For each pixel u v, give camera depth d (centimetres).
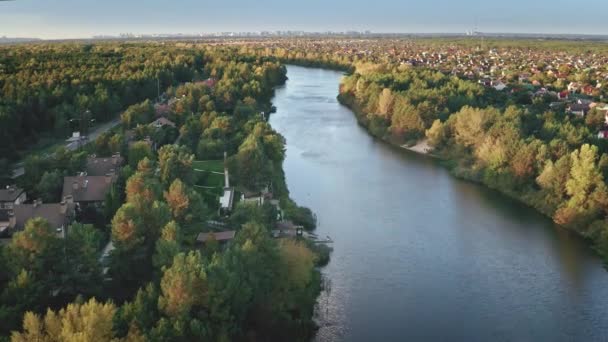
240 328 7925
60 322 6700
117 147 16150
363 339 8938
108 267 9612
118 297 8775
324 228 13062
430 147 19938
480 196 15412
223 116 19950
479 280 10800
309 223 13000
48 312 6719
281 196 14462
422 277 10881
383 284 10588
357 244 12250
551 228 13212
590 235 12525
